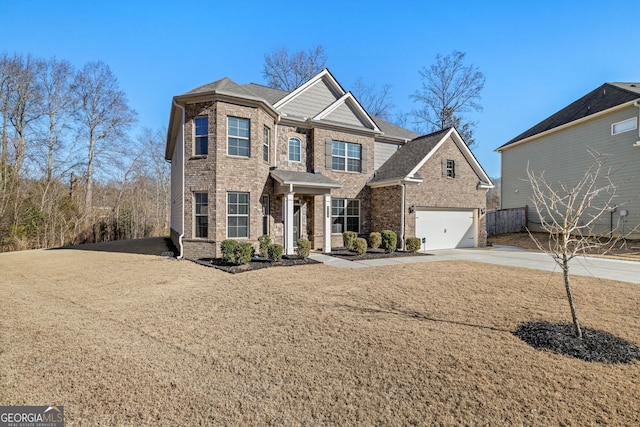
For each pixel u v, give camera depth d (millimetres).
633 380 3506
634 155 16484
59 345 4574
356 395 3293
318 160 15656
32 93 25766
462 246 17562
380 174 17359
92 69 29312
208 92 12094
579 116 19500
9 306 6500
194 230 12641
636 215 16328
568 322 5281
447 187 16797
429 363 3947
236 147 12789
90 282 8625
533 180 6996
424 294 7176
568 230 5012
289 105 15516
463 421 2861
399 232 15531
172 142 18500
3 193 18234
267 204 14078
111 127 30188
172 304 6574
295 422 2887
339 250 15062
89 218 22984
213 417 2965
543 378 3566
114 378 3666
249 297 7043
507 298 6816
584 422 2824
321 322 5449
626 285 8023
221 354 4277
